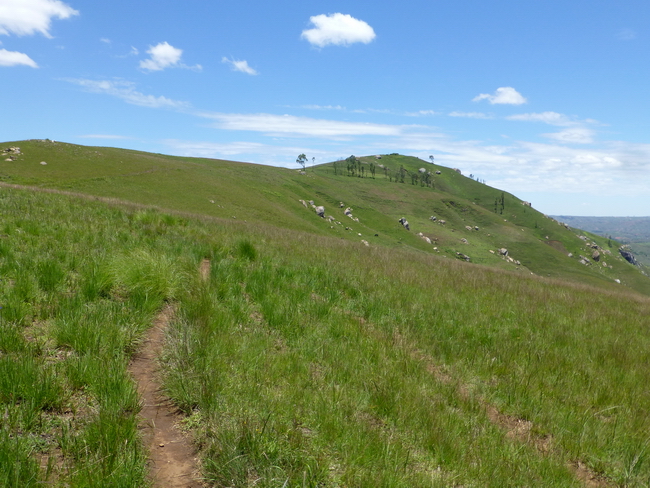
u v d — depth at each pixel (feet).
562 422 16.30
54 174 244.01
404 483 10.62
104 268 21.63
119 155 323.78
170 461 10.25
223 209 250.37
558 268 460.96
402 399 15.26
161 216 51.55
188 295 22.06
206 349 15.74
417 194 624.59
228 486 9.46
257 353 16.71
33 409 10.53
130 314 17.89
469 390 18.19
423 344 22.43
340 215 378.53
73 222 37.81
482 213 609.01
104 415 10.54
